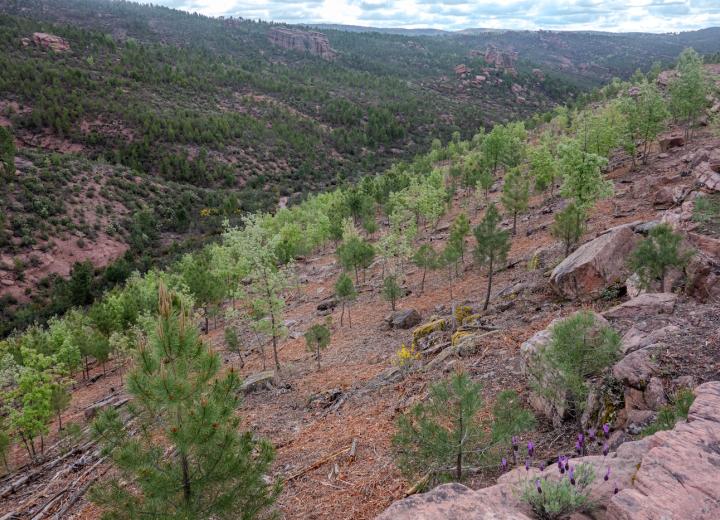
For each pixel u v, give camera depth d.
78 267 74.50
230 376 7.93
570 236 21.30
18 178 91.94
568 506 4.56
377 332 25.11
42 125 138.12
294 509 9.95
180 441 6.91
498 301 21.69
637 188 31.23
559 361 9.19
